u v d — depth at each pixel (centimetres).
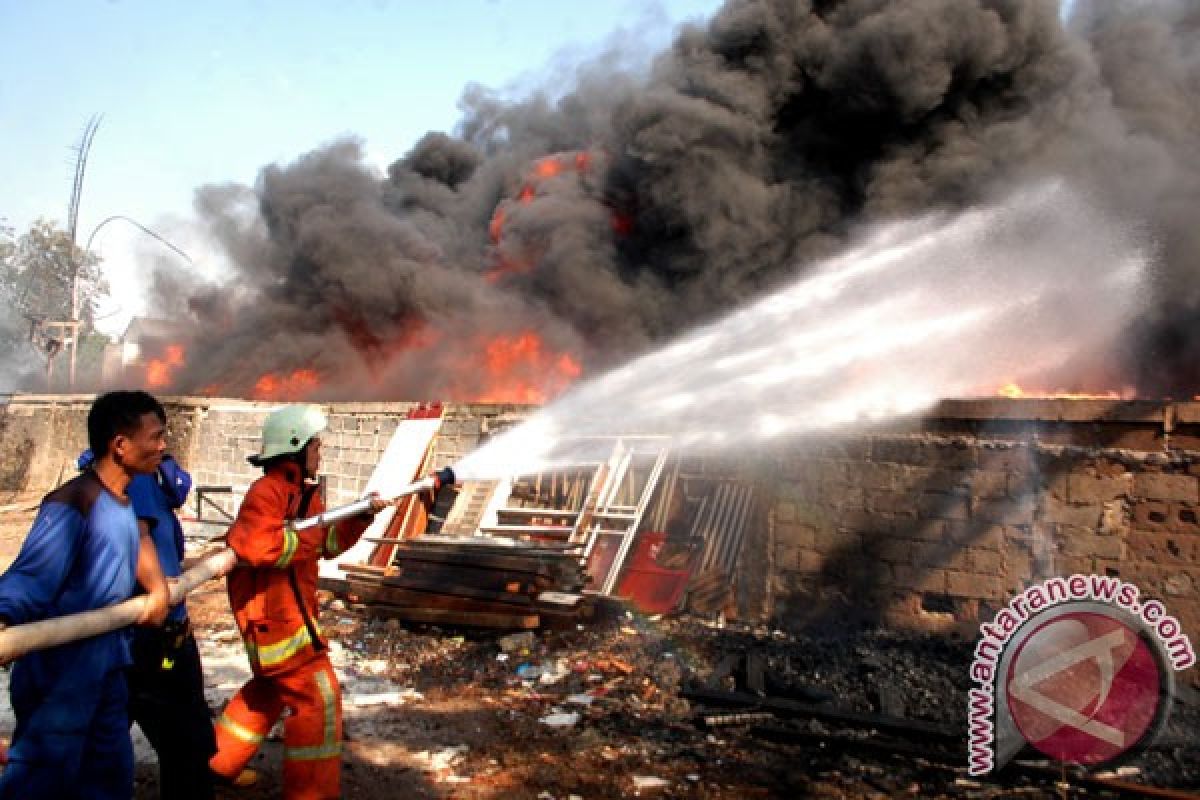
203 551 1008
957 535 665
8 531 1388
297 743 381
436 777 458
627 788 445
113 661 307
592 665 643
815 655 630
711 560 777
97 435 312
